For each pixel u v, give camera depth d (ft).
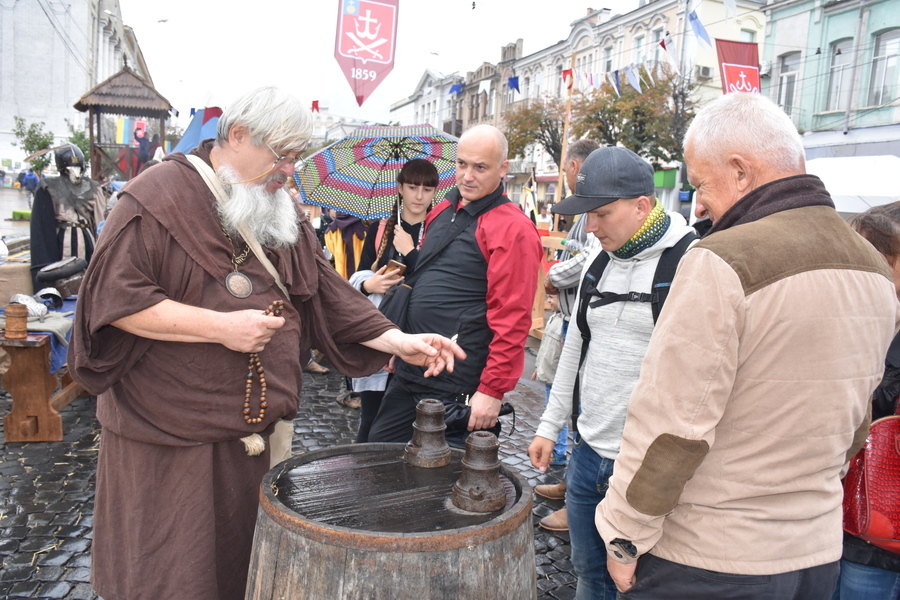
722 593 4.30
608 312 6.34
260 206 5.70
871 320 4.24
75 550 9.37
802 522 4.31
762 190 4.40
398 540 4.16
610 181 5.85
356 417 15.84
